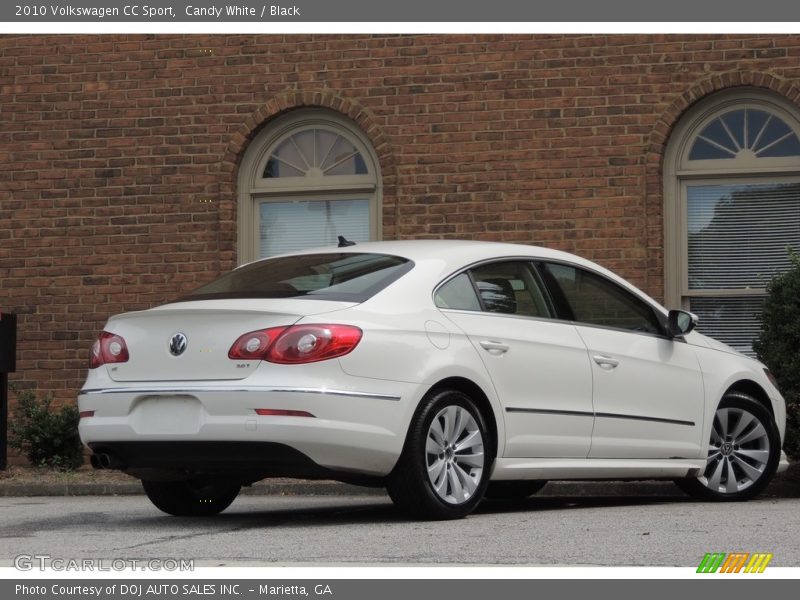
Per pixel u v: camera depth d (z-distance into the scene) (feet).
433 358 25.14
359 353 24.12
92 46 48.24
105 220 47.88
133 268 47.62
